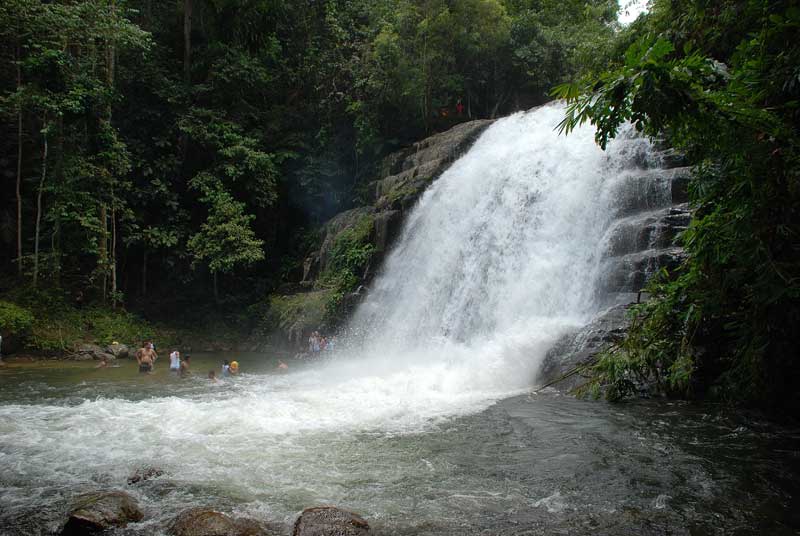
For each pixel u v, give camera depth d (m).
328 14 30.12
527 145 18.69
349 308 20.00
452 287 17.64
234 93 28.05
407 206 21.30
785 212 6.39
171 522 5.04
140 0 28.41
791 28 6.16
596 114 5.18
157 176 25.83
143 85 26.28
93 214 23.09
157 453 7.28
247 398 11.22
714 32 10.02
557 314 13.84
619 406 8.59
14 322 19.64
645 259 11.42
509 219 16.95
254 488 5.93
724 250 7.25
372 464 6.57
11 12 21.42
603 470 5.98
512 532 4.71
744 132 5.62
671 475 5.76
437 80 26.70
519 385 10.96
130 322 23.59
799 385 7.38
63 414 9.75
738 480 5.59
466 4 25.66
